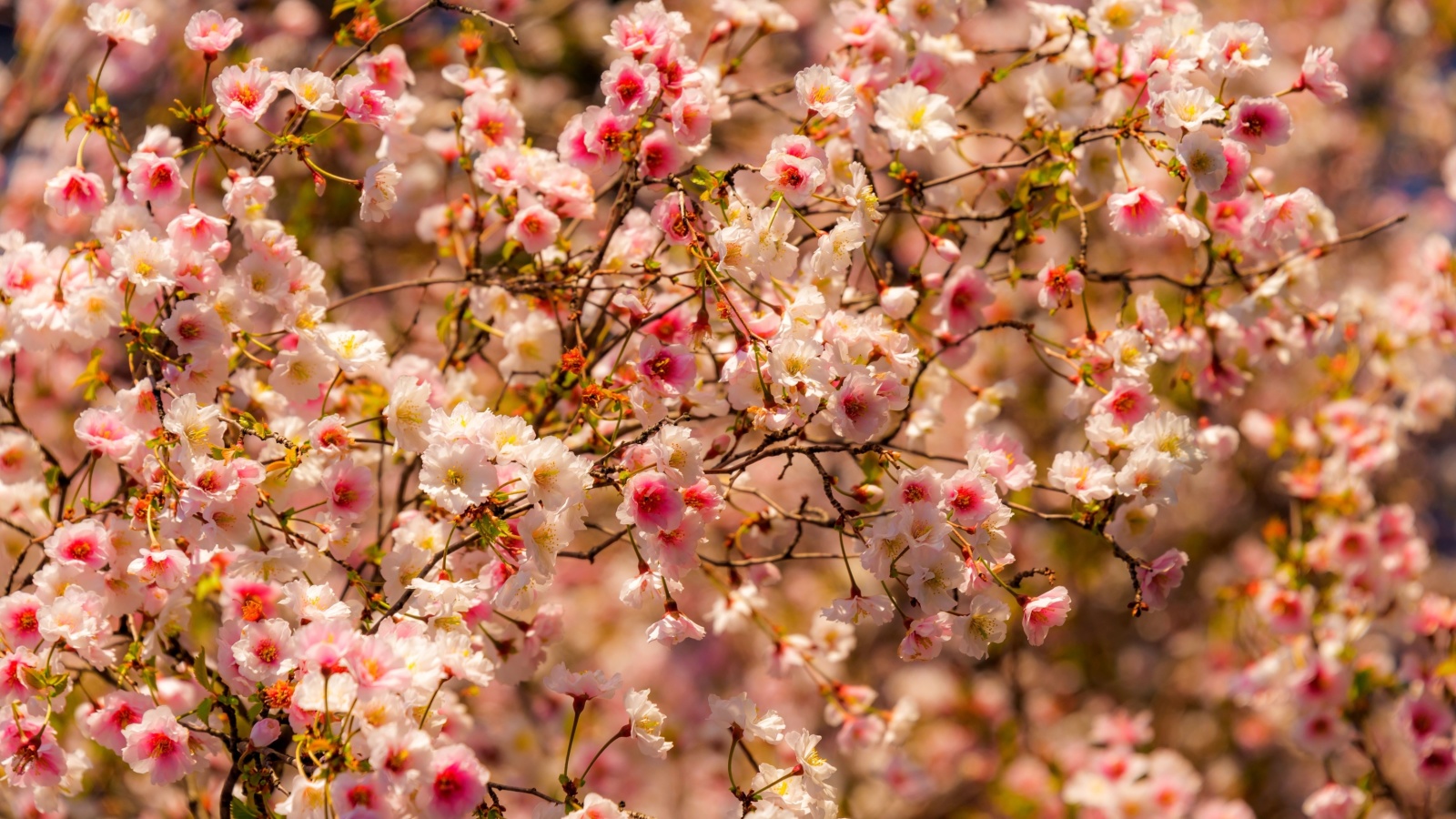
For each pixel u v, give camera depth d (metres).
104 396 2.92
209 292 2.13
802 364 1.92
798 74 2.14
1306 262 2.80
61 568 2.04
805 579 5.25
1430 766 3.40
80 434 2.05
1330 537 3.59
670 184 2.22
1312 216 2.79
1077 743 5.30
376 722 1.76
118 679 2.14
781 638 2.77
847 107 2.12
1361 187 7.51
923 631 1.99
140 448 2.08
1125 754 4.59
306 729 1.80
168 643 2.37
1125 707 5.94
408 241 4.43
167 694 2.33
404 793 1.69
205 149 2.13
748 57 5.17
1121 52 2.44
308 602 1.96
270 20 4.50
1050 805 5.07
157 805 3.13
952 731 5.72
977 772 5.49
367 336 2.21
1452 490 7.60
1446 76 7.55
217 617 2.69
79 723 2.46
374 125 2.17
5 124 4.28
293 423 2.35
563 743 4.20
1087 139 2.36
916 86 2.44
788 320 1.95
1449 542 8.12
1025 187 2.46
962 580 1.97
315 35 4.63
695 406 2.30
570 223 2.77
